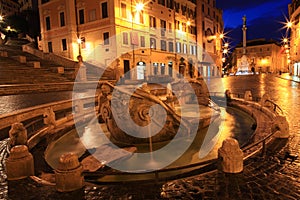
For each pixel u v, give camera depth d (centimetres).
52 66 2814
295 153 562
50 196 417
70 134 894
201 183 434
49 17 3588
